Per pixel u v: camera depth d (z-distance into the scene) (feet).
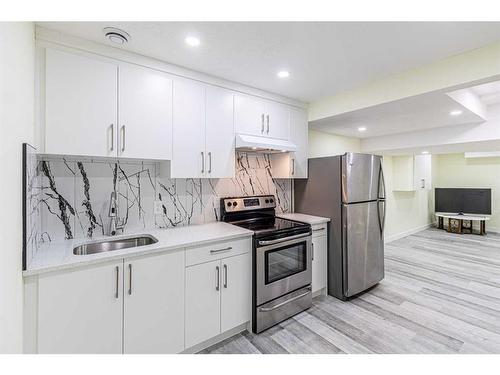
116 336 4.92
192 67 6.82
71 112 5.19
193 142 6.99
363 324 7.36
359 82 8.00
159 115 6.38
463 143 11.28
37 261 4.48
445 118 9.96
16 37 3.66
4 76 3.19
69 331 4.46
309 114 10.22
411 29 5.08
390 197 17.97
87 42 5.39
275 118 9.02
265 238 7.09
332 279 9.30
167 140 6.51
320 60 6.46
